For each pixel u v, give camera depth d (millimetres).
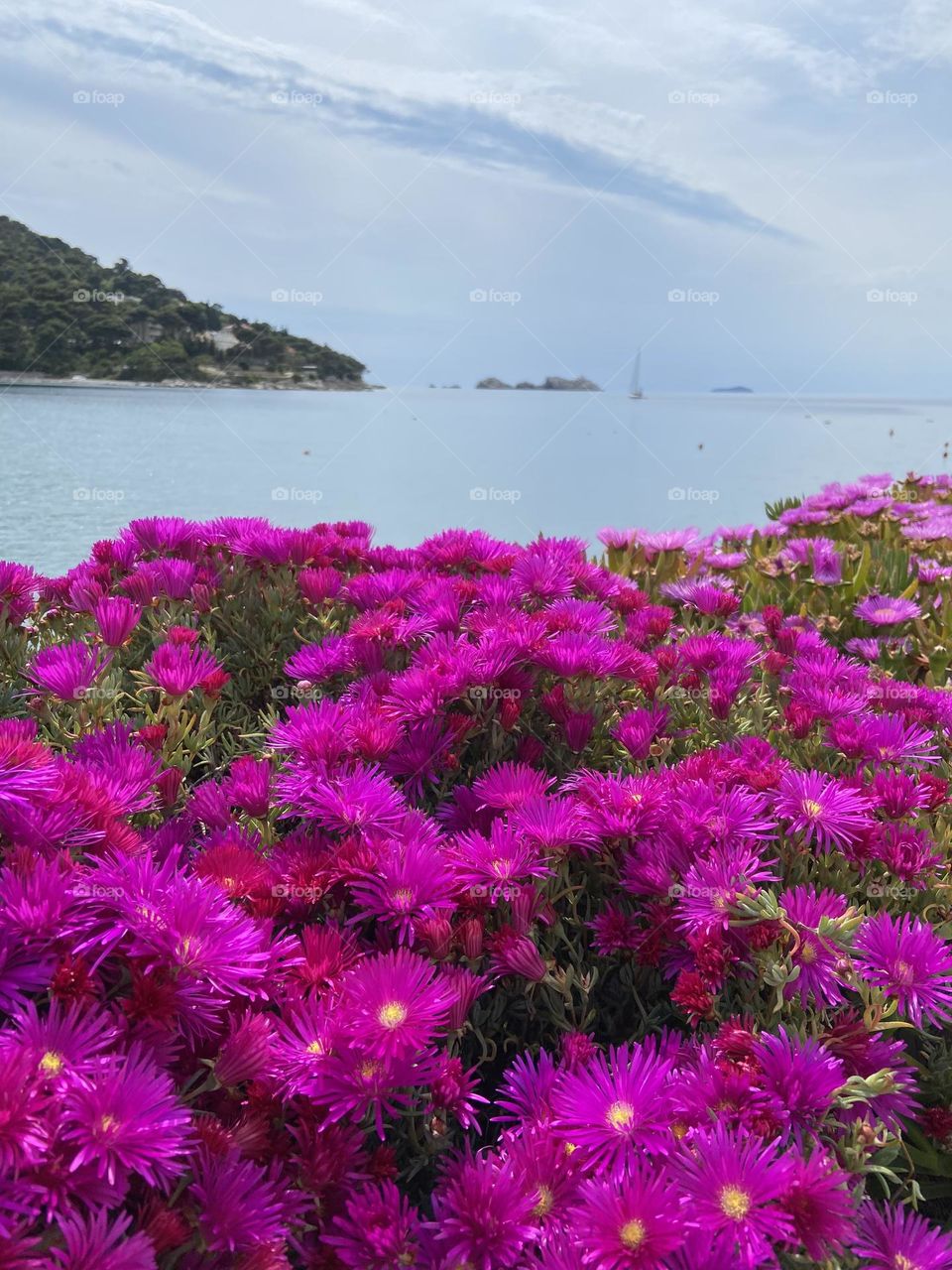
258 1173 811
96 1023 753
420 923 1055
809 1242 769
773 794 1300
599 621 1769
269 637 2268
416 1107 998
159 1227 713
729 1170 797
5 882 827
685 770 1384
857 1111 957
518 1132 987
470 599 2064
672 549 3188
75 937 819
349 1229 824
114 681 1798
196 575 2389
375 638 1754
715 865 1108
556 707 1578
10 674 1950
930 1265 864
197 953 833
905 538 3898
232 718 2080
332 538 2701
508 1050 1216
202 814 1339
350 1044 865
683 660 1884
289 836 1282
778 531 4336
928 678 2658
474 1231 817
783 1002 1073
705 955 1067
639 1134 882
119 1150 681
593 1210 790
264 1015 926
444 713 1494
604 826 1229
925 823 1480
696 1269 758
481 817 1395
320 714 1400
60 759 1168
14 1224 646
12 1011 759
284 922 1131
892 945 1066
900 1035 1226
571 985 1248
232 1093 879
